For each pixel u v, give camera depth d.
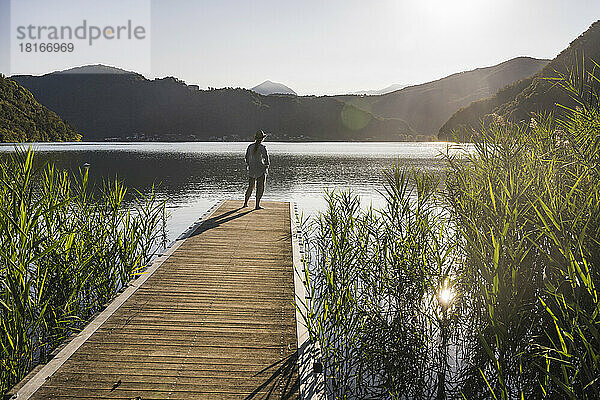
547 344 3.87
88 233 6.54
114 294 6.38
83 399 3.72
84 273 5.93
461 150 6.55
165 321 5.29
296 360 4.45
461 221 5.61
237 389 3.95
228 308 5.73
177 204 18.62
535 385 3.84
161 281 6.73
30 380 3.95
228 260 7.87
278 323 5.31
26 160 5.23
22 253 4.67
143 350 4.58
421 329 5.30
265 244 8.98
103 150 68.19
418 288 5.49
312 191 22.19
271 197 20.23
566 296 3.46
